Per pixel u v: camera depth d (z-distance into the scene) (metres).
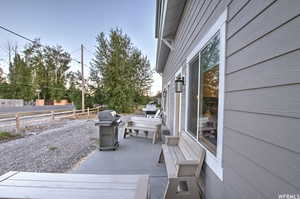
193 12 3.20
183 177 2.13
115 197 1.44
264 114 1.07
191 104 3.24
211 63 2.19
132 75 19.55
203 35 2.53
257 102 1.15
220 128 1.75
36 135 6.85
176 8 4.15
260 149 1.10
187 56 3.66
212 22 2.12
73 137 6.49
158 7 5.30
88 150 4.75
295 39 0.85
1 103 20.48
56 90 29.38
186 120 3.51
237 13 1.45
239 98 1.39
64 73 30.52
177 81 4.10
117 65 17.77
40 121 11.09
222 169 1.69
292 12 0.88
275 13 0.99
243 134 1.31
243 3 1.35
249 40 1.26
